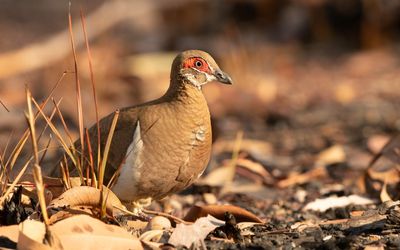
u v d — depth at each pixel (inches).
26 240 258.1
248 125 669.9
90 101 745.6
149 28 1043.3
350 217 339.6
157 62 848.9
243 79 816.9
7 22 1118.4
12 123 641.6
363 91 761.0
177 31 1034.1
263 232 310.2
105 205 290.7
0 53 928.3
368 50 922.7
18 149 305.3
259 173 460.4
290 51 943.0
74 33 881.5
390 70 827.4
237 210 323.6
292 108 722.8
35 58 838.5
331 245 279.6
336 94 746.2
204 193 434.9
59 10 1167.6
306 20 989.8
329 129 631.8
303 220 357.7
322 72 850.8
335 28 976.3
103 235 271.4
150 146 331.6
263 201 418.6
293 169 498.9
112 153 336.5
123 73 822.5
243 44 949.2
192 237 285.1
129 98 773.3
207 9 1068.5
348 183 453.4
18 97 735.7
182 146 335.0
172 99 341.7
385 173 416.5
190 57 343.6
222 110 724.0
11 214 289.9
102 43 885.2
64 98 738.2
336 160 507.2
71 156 303.9
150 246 274.5
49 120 303.3
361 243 281.7
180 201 423.8
